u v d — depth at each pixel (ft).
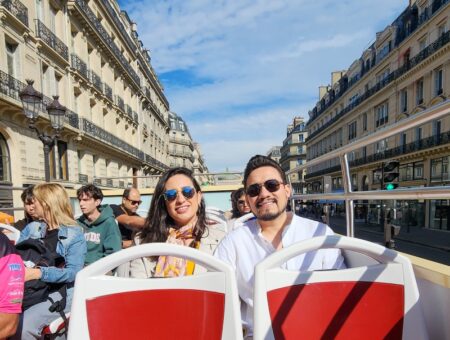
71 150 58.34
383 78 97.09
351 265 5.62
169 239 6.77
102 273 3.70
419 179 75.56
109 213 10.57
